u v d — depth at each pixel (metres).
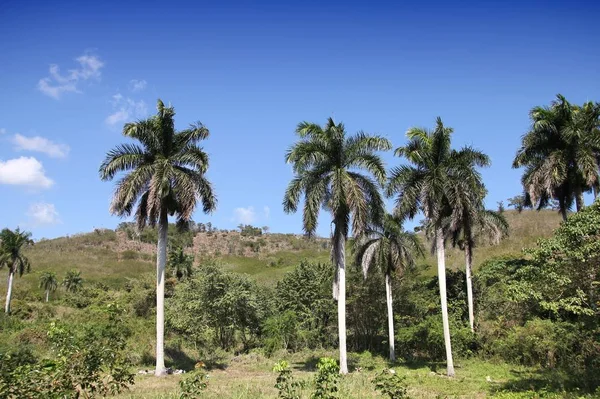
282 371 9.30
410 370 26.22
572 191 28.22
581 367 18.97
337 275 25.61
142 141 24.88
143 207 25.22
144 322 35.88
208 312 34.34
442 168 24.25
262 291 44.38
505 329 30.59
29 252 115.81
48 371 7.22
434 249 36.19
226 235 146.25
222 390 16.44
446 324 24.05
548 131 27.58
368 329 40.44
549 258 15.24
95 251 120.62
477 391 17.80
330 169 25.53
